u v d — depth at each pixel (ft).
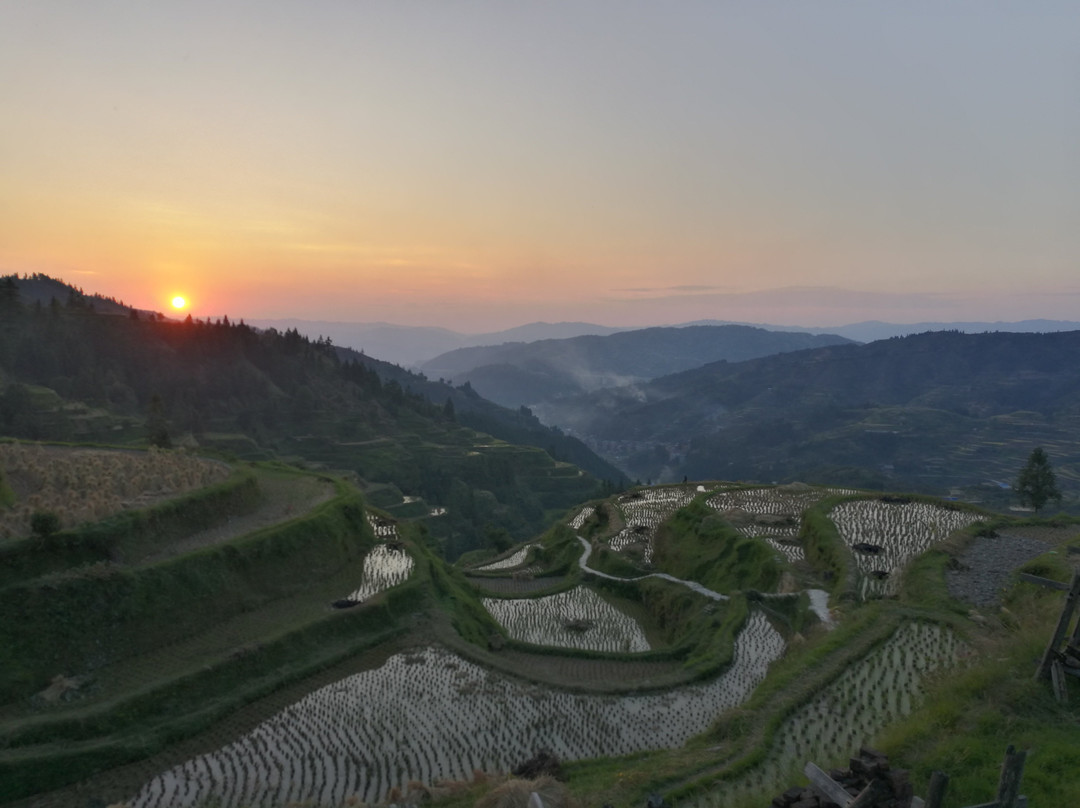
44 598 120.06
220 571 149.28
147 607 131.23
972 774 55.21
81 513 143.64
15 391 389.39
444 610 170.09
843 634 114.42
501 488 600.39
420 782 89.04
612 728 111.86
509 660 156.04
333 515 192.75
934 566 156.04
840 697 92.94
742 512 249.14
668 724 112.98
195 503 169.07
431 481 558.56
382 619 156.25
